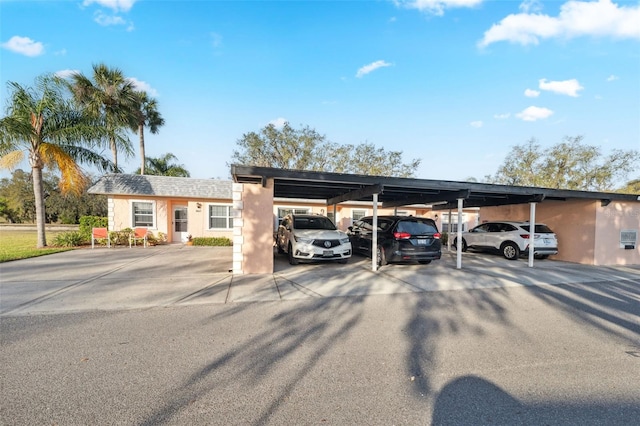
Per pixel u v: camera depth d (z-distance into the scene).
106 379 3.06
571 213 12.07
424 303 5.89
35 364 3.35
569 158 24.45
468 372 3.31
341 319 4.95
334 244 9.67
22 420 2.44
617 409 2.71
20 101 12.61
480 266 10.21
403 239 9.40
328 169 29.62
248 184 8.39
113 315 5.02
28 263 9.88
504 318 5.09
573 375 3.28
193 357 3.56
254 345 3.92
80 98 16.86
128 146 14.70
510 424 2.49
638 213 11.98
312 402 2.74
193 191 16.94
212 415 2.54
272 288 6.84
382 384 3.05
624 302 6.12
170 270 8.86
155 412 2.57
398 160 30.50
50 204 31.81
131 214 16.09
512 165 26.94
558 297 6.45
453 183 9.21
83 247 14.27
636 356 3.75
